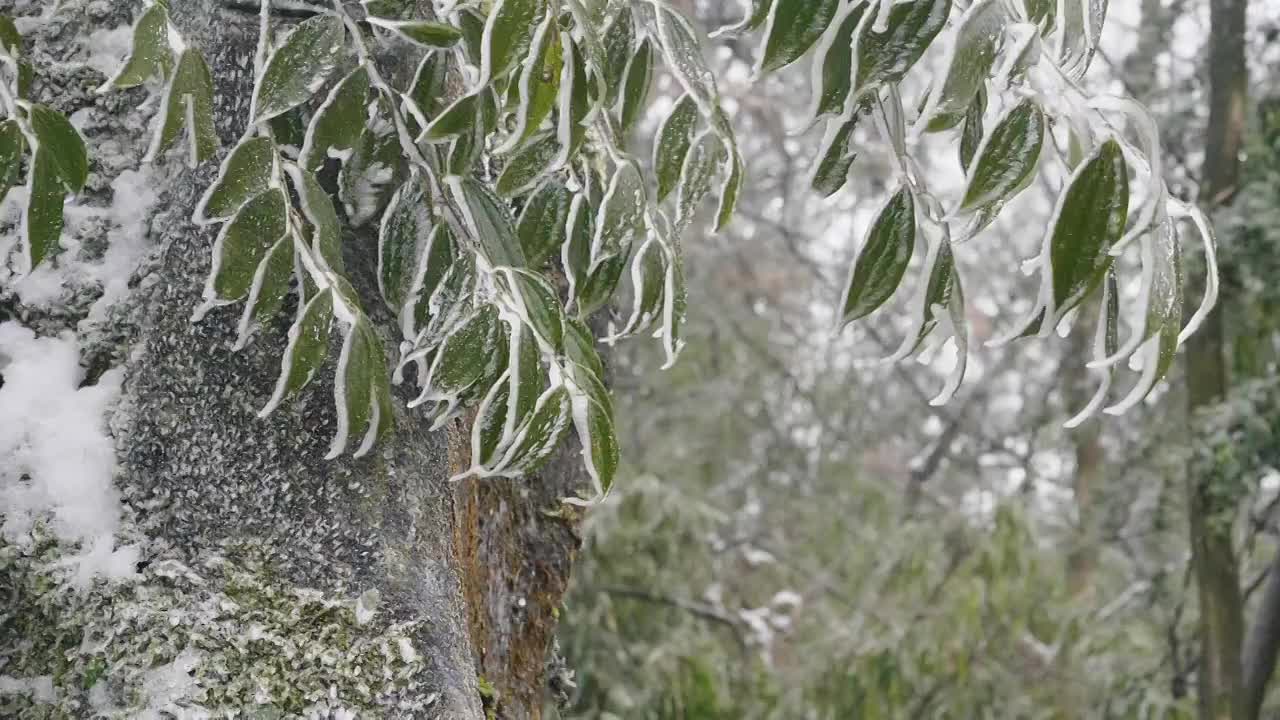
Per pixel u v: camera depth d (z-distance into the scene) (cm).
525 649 192
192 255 147
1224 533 387
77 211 152
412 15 147
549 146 150
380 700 142
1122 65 488
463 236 145
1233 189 381
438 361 141
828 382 725
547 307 145
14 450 147
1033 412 729
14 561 144
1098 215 134
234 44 148
